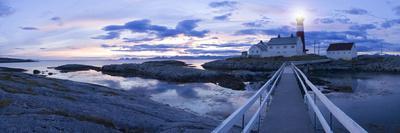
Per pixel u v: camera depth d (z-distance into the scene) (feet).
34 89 53.01
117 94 71.10
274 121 25.80
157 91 93.40
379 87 97.40
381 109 59.93
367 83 110.63
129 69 196.44
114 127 32.35
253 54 252.01
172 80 131.03
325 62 216.13
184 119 42.57
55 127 27.09
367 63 204.95
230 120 13.06
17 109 34.14
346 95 79.15
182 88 100.42
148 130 33.65
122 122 34.73
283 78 67.26
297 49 233.35
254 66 206.69
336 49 243.19
